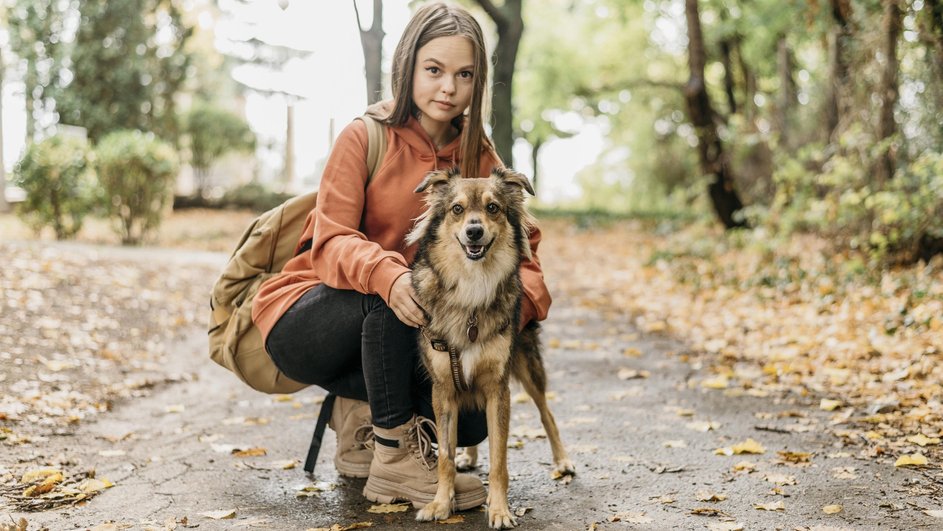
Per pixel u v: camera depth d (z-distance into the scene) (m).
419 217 3.43
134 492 3.52
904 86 8.64
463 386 3.27
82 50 20.34
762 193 14.52
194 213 21.06
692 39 13.95
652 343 7.21
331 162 3.47
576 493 3.47
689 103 14.05
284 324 3.32
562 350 7.04
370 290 3.14
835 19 9.97
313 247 3.32
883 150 8.32
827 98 11.69
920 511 3.10
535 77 30.25
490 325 3.22
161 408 5.11
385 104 3.72
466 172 3.69
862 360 5.65
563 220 21.70
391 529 3.09
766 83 23.70
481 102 3.60
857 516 3.07
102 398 5.18
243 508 3.34
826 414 4.60
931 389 4.72
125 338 6.86
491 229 3.19
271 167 35.06
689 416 4.74
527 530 3.05
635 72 30.09
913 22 8.11
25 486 3.52
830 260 8.80
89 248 11.46
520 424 4.71
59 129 18.11
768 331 6.99
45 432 4.37
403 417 3.33
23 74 20.84
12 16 20.58
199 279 9.88
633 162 31.44
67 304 7.40
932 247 8.30
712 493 3.39
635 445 4.18
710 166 14.10
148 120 21.81
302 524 3.15
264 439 4.46
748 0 19.62
